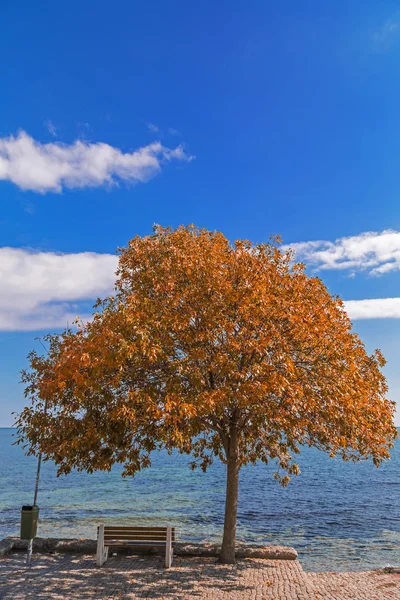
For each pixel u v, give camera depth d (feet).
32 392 45.65
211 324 40.37
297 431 44.50
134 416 38.27
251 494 125.80
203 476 180.34
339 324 46.11
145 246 47.70
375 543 70.13
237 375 37.37
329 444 44.93
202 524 83.66
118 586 35.70
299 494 125.80
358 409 40.55
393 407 47.62
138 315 38.55
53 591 34.27
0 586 35.24
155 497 119.85
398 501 113.70
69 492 130.82
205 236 48.55
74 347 41.57
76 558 43.73
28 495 124.36
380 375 48.39
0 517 91.25
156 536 41.75
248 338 40.16
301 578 38.34
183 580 37.52
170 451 49.37
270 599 33.45
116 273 48.75
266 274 44.21
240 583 36.96
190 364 39.91
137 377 41.88
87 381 37.17
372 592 36.83
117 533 41.70
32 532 40.73
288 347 40.57
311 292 47.03
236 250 46.52
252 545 46.60
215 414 42.52
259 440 49.47
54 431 42.47
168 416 35.12
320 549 66.44
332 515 93.91
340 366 42.14
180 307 42.57
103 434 40.81
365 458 47.55
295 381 39.70
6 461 285.43
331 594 36.24
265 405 38.86
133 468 43.45
